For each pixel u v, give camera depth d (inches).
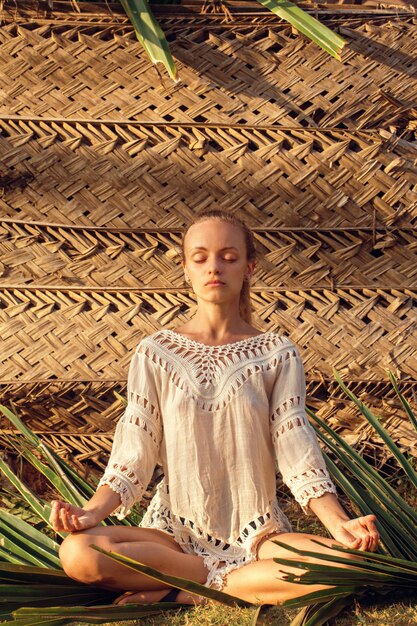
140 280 146.0
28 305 144.8
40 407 140.9
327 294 145.6
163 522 100.3
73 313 144.0
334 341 142.9
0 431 136.3
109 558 90.6
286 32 151.1
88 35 150.9
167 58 138.8
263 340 101.7
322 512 92.0
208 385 98.0
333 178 147.6
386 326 143.9
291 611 90.0
